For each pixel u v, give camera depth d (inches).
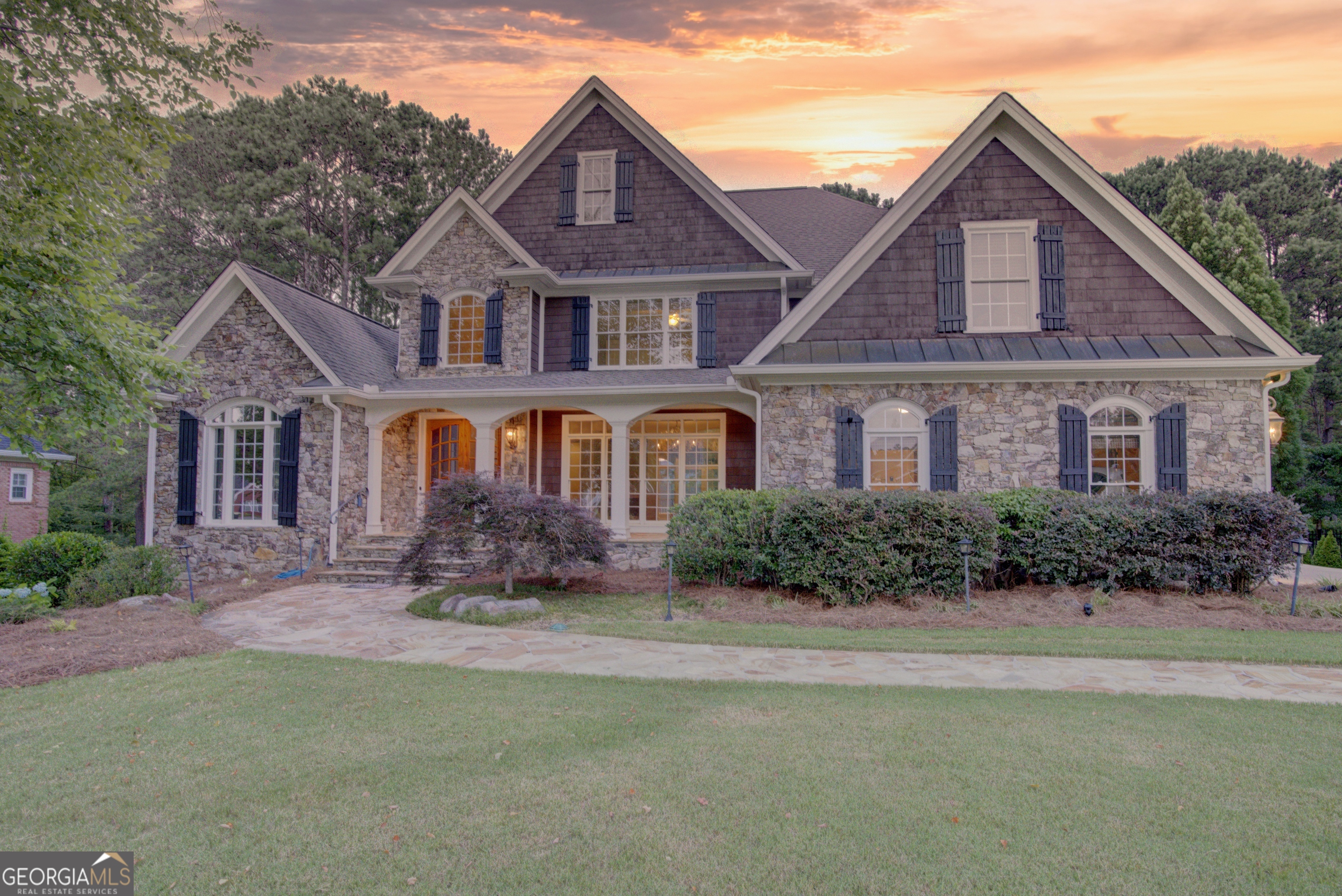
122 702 235.1
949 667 278.2
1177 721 209.0
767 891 124.2
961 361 482.0
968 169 526.3
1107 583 403.2
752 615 380.2
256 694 243.0
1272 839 141.4
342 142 1192.8
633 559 552.1
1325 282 1435.8
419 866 133.1
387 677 265.3
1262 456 468.1
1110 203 504.4
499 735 199.6
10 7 327.9
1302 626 344.5
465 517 419.2
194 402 607.8
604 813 152.0
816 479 503.8
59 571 467.8
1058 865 132.3
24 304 346.6
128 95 363.3
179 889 127.1
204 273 1162.6
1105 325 503.2
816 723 207.3
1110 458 483.2
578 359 635.5
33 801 162.1
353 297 1302.9
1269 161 1550.2
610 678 261.1
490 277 632.4
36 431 412.8
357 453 600.7
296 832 146.2
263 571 581.9
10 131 329.7
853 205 770.8
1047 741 192.4
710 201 641.6
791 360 507.5
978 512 397.4
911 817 150.1
